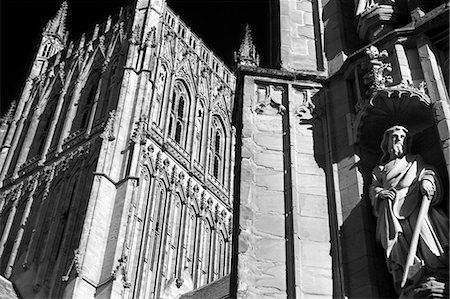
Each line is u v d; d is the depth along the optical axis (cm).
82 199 7144
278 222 1162
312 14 1580
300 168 1247
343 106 1309
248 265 1088
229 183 9056
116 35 9238
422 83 1190
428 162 1123
